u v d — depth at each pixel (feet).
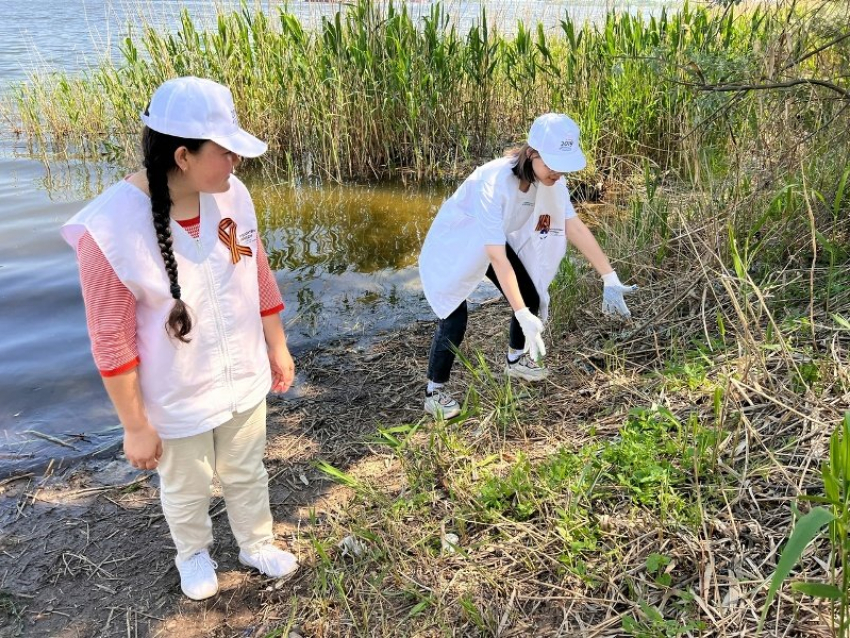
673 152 22.02
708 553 7.30
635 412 9.43
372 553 8.64
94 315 6.55
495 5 28.12
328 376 13.55
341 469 10.77
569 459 9.16
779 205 12.51
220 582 8.83
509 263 10.39
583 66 25.53
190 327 6.87
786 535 7.23
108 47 31.27
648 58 14.89
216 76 27.02
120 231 6.40
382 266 18.67
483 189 10.11
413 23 26.48
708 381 10.05
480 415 11.12
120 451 11.66
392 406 12.37
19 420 12.44
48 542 9.68
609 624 6.94
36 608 8.62
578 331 13.23
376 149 26.45
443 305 10.83
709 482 8.26
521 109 27.66
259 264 7.93
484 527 8.73
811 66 14.74
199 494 7.99
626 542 7.87
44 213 22.02
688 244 13.91
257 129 27.02
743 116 15.03
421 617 7.72
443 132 26.55
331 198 24.16
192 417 7.34
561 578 7.70
